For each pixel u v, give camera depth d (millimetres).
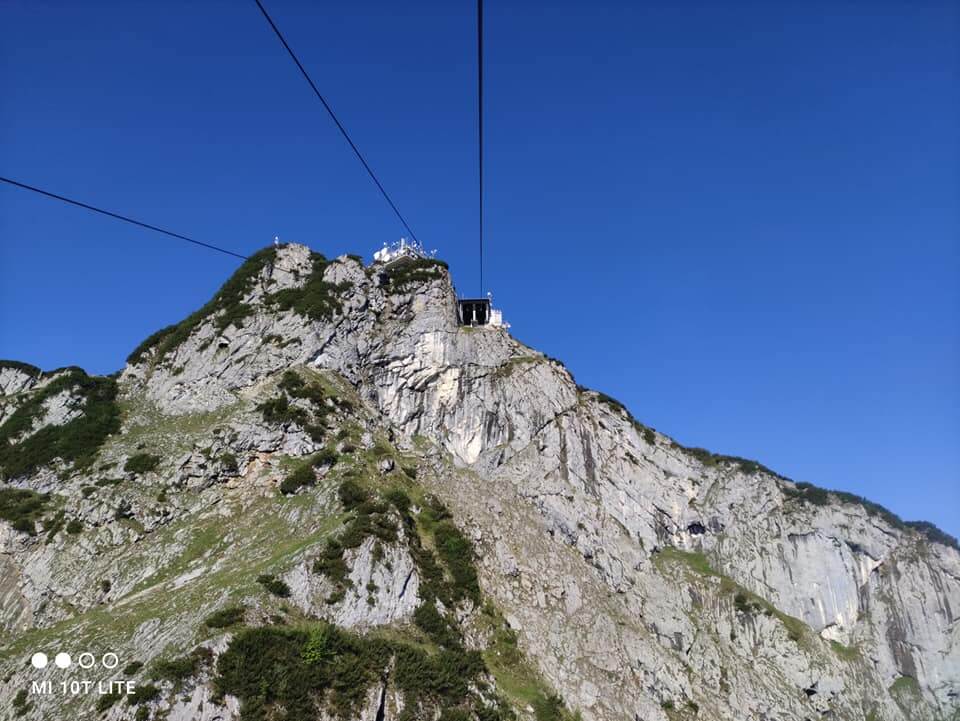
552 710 67688
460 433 100750
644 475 113375
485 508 90938
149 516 73562
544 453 103625
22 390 98875
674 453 121938
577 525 96375
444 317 107125
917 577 118625
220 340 95250
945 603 117125
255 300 101000
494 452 100875
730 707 89688
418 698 57500
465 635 69625
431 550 75750
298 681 53031
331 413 87688
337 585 63594
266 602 58688
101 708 50094
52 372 97875
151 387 94188
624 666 80375
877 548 119938
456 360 104812
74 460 80750
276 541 70125
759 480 122812
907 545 122312
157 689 49625
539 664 74250
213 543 71000
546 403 108562
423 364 103000
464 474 95625
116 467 78250
